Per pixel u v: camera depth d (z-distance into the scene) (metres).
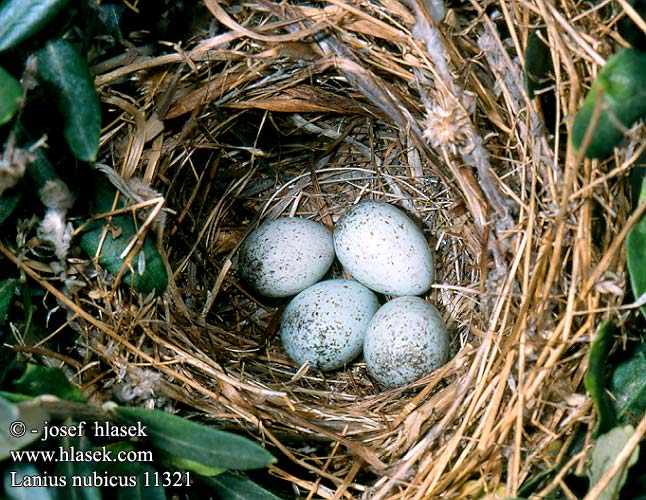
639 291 0.15
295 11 0.17
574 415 0.16
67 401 0.15
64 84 0.15
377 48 0.18
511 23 0.16
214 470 0.16
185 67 0.18
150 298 0.18
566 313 0.16
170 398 0.17
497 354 0.17
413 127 0.18
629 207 0.16
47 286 0.17
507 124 0.17
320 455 0.18
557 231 0.16
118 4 0.17
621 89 0.14
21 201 0.17
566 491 0.16
